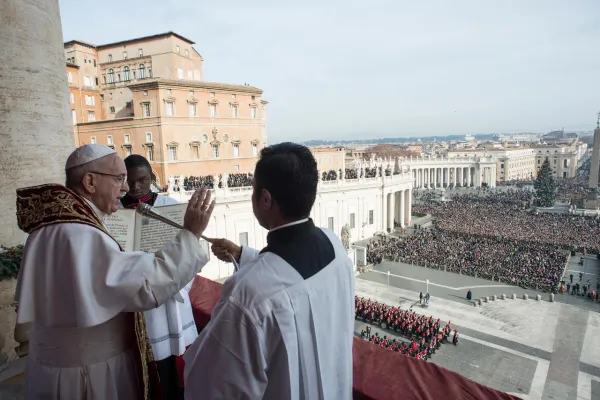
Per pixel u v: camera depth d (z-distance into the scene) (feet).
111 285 8.68
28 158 23.11
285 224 8.62
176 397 15.76
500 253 160.76
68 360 9.37
